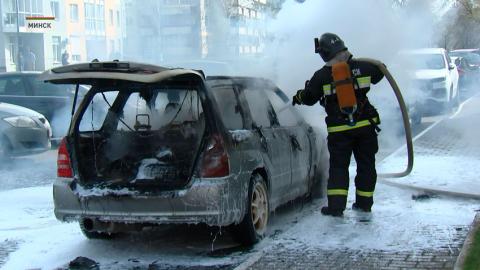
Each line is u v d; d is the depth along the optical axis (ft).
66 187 17.54
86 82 17.40
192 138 18.43
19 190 27.37
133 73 16.38
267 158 18.88
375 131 20.38
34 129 35.42
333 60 20.10
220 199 16.52
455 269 14.51
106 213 17.10
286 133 20.77
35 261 17.21
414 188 24.18
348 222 19.77
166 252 17.92
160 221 16.67
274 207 19.51
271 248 17.31
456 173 27.81
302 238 18.22
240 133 17.79
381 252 16.71
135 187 16.90
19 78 42.93
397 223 19.62
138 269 16.47
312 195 23.90
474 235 17.25
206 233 19.83
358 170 20.68
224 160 16.74
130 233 20.01
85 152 18.17
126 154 18.40
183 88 17.60
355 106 19.72
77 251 18.16
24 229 20.67
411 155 22.25
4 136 34.35
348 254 16.62
